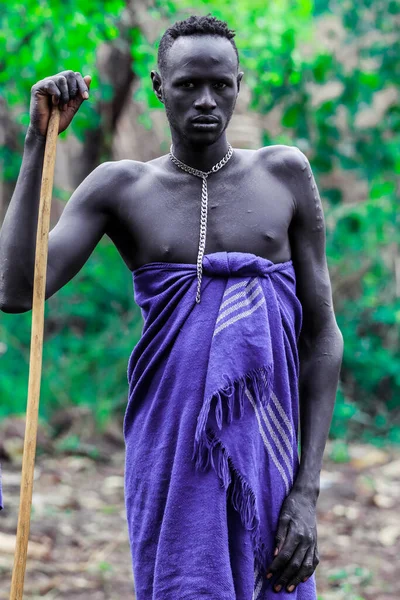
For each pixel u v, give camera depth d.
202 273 4.15
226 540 3.97
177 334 4.12
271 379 4.13
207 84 4.07
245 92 13.69
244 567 4.02
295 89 12.30
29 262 4.23
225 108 4.12
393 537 8.70
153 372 4.19
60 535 8.51
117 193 4.30
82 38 10.66
